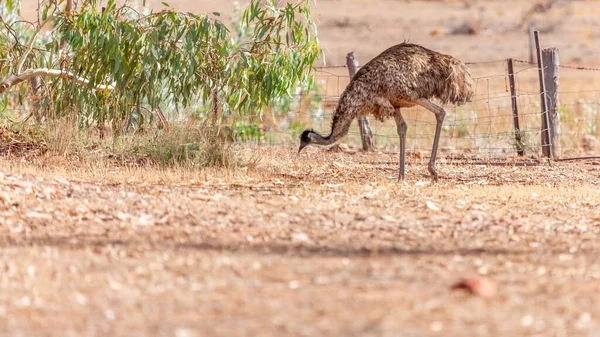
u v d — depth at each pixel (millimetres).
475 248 17594
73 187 23672
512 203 24016
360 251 17078
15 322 12273
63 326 12086
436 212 21922
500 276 15078
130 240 17766
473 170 33281
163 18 30625
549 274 15336
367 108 28750
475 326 12062
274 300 13297
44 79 32844
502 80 79625
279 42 31797
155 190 24094
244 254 16594
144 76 30953
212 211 21078
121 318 12430
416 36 110062
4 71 32500
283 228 19359
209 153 30625
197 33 30297
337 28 113688
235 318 12391
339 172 31453
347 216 20969
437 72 28969
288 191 25109
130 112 32250
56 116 32312
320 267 15484
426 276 14883
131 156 30547
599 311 12930
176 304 13102
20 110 35969
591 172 33375
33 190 22594
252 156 32219
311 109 45281
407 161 35812
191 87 31453
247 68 31516
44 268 15227
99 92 32406
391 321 12219
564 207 23656
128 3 32844
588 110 46750
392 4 132875
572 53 100000
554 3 136375
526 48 102812
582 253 17359
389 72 28453
